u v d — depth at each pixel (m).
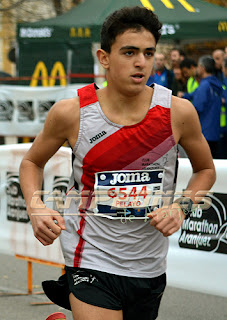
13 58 17.06
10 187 5.59
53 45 13.16
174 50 10.01
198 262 4.75
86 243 2.94
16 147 5.46
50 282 3.16
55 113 2.88
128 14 2.71
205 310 5.39
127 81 2.73
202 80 8.77
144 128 2.82
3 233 5.72
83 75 11.82
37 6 20.23
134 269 2.92
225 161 4.56
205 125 8.77
